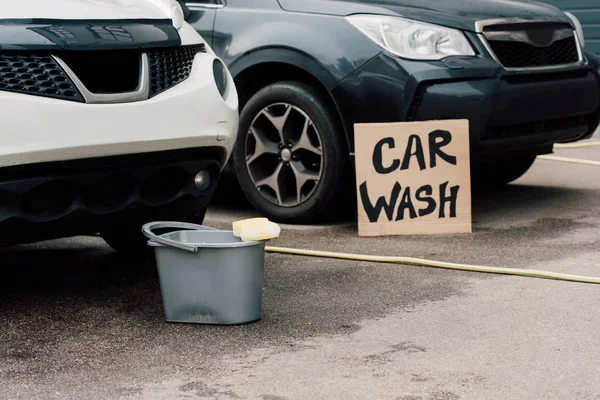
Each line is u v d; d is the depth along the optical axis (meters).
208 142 4.06
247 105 5.59
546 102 5.44
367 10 5.22
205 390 3.00
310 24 5.32
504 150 5.39
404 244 5.03
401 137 5.18
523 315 3.73
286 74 5.60
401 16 5.14
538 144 5.59
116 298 4.11
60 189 3.62
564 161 7.77
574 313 3.75
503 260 4.62
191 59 4.18
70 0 3.88
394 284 4.23
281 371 3.15
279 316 3.77
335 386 3.01
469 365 3.18
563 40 5.71
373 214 5.24
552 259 4.62
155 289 4.26
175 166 3.96
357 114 5.17
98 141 3.62
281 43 5.33
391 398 2.90
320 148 5.35
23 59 3.54
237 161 5.70
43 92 3.54
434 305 3.89
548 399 2.89
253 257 3.62
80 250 5.08
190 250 3.57
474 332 3.53
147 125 3.79
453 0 5.50
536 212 5.80
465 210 5.27
